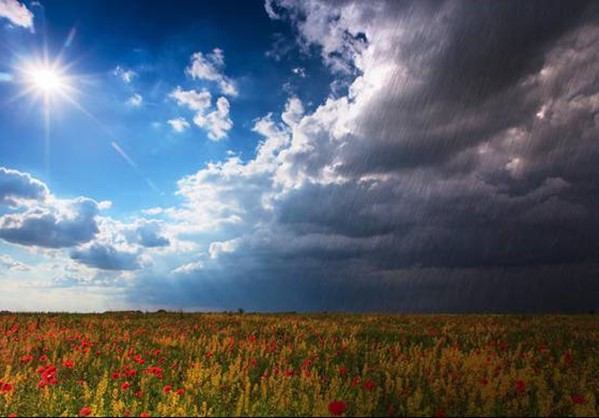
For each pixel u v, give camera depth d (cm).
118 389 1159
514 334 2203
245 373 1252
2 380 1142
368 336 2191
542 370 1245
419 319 3131
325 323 2819
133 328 2606
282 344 1891
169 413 943
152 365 1469
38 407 1008
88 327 2586
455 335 2103
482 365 1248
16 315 3541
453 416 920
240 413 941
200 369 1218
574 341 1952
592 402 973
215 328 2556
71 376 1332
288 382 1105
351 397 1009
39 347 1812
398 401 1002
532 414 970
